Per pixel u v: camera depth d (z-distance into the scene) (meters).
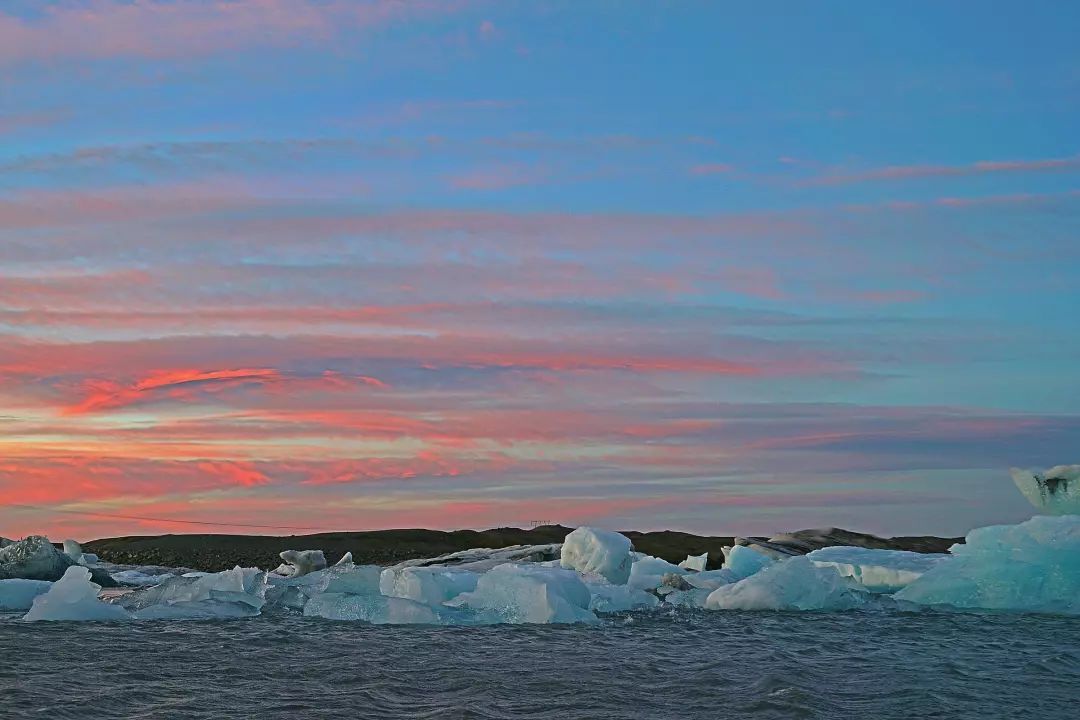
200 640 14.20
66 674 11.37
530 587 16.97
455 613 16.73
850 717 9.55
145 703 9.86
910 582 21.95
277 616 17.19
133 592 18.67
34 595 19.25
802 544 29.00
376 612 16.75
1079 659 13.12
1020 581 19.31
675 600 20.03
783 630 15.99
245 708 9.65
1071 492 21.23
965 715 9.70
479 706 9.79
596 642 14.39
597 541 21.38
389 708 9.70
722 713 9.60
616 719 9.30
